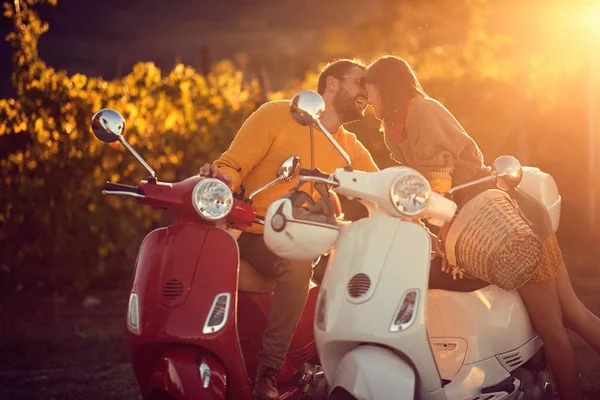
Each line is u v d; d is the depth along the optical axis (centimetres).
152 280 577
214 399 558
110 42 5941
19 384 973
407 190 550
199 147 1493
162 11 6962
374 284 546
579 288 1375
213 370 564
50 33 6038
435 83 1585
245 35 6375
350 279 554
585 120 1591
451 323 612
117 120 592
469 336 612
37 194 1442
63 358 1094
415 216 559
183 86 1588
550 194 679
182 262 575
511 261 589
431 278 619
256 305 632
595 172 1598
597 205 1612
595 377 871
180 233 584
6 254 1452
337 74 670
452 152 609
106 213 1455
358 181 562
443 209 573
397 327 540
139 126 1486
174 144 1495
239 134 667
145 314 571
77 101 1473
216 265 575
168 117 1555
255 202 670
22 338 1199
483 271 593
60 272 1455
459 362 610
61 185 1450
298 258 568
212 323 567
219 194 576
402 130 646
